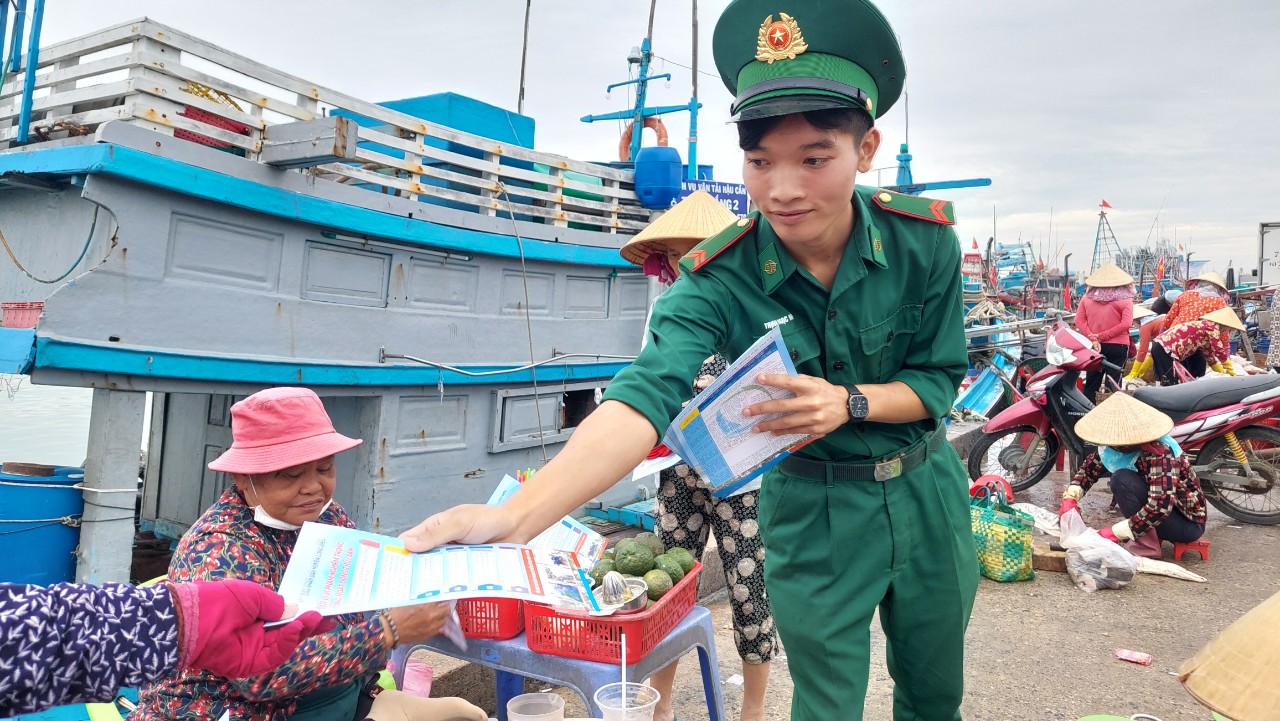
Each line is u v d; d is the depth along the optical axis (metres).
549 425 6.38
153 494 5.77
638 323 7.09
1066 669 3.86
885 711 3.49
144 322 3.94
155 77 3.92
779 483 2.07
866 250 1.84
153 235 3.95
